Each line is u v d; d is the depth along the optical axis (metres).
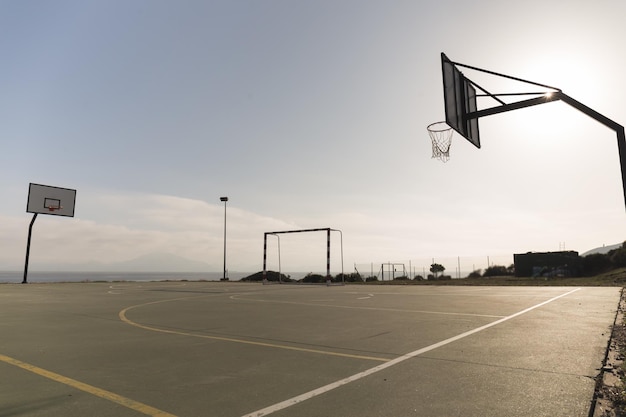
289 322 10.34
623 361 5.92
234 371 5.65
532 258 41.81
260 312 12.62
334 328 9.30
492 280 35.03
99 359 6.38
